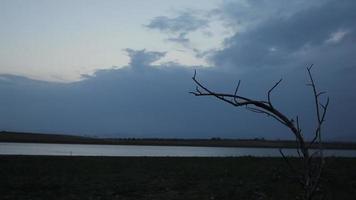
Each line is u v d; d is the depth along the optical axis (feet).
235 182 65.05
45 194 56.95
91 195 56.65
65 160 101.30
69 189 60.39
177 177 71.67
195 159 106.63
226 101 16.07
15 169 81.10
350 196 53.31
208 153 272.92
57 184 63.82
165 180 68.49
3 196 54.95
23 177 71.05
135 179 69.67
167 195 57.11
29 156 110.01
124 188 60.90
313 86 16.33
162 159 107.65
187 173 76.13
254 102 16.05
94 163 95.25
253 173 74.08
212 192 58.18
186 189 60.95
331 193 53.67
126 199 54.70
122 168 85.51
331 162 78.43
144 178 70.85
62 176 73.20
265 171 75.25
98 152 252.01
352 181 62.59
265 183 63.41
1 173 75.56
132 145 603.26
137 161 100.94
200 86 16.10
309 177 16.25
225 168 82.84
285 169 71.72
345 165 79.15
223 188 60.39
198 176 72.18
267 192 57.11
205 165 90.07
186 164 92.84
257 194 55.67
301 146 16.14
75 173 77.51
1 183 64.03
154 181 67.51
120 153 241.76
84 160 102.17
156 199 54.70
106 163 95.61
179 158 111.04
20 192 58.29
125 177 72.02
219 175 73.05
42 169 82.17
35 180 67.72
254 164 89.04
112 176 73.41
